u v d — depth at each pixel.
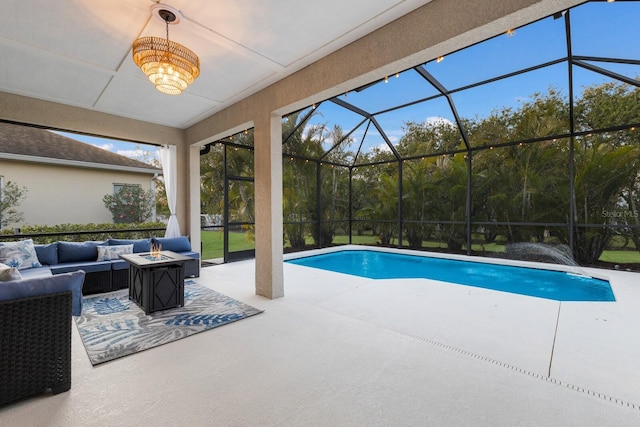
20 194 7.21
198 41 3.06
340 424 1.67
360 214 9.74
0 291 1.79
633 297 3.96
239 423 1.67
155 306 3.48
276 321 3.21
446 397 1.91
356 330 2.96
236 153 7.08
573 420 1.69
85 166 8.00
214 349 2.57
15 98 4.29
